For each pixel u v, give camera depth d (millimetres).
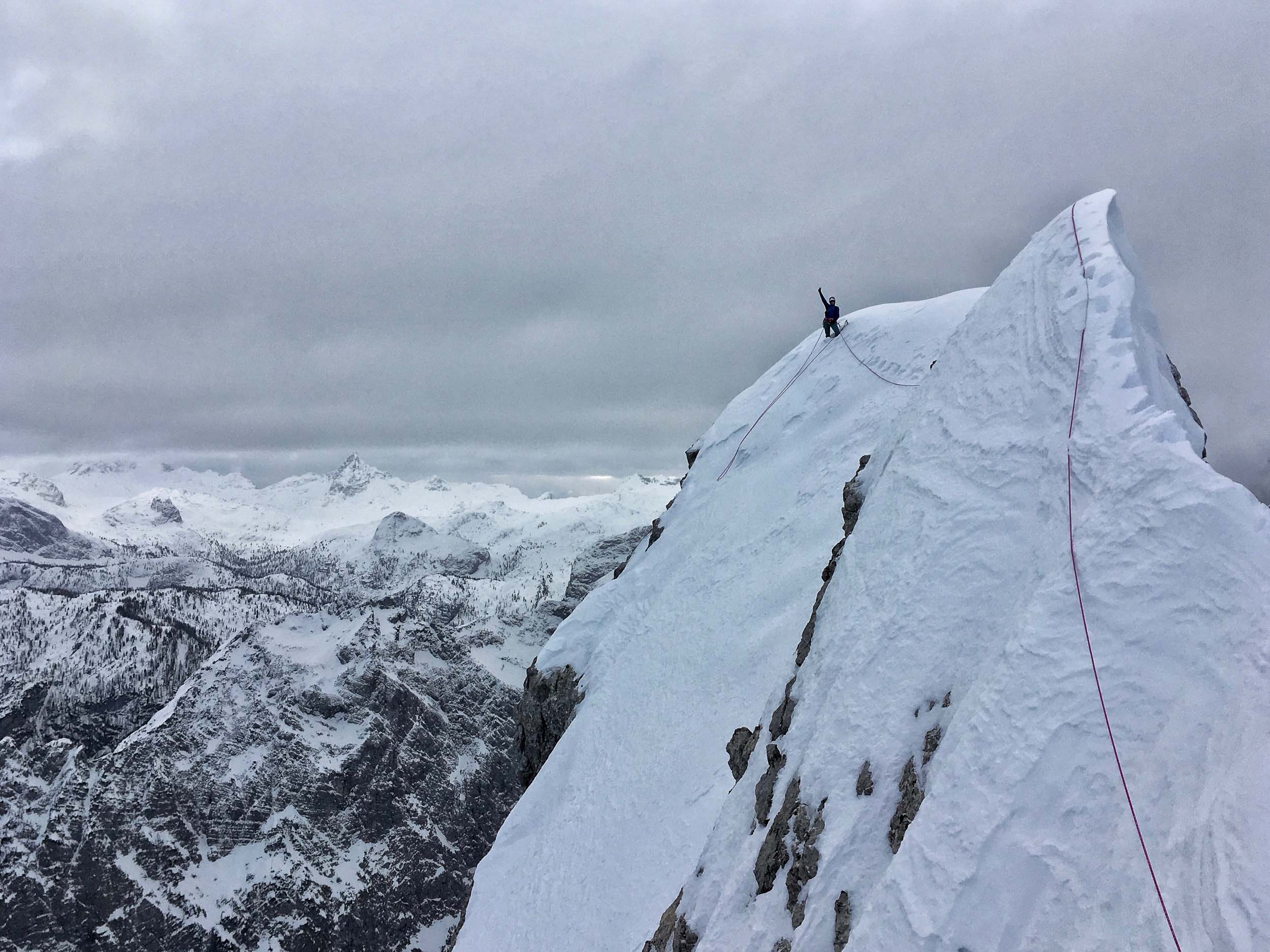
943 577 17219
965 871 11375
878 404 44656
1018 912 10781
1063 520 15266
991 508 17500
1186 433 14719
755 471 50906
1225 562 12195
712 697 35469
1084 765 11461
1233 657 11273
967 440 20188
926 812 12453
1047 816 11336
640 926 25719
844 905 13492
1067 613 13258
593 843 33844
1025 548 15836
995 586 15852
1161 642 12016
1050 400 18219
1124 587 12898
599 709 44062
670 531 55625
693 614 43906
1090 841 10797
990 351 22094
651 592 51281
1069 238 21844
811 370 53750
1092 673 12258
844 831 14500
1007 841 11344
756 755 20828
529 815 41688
